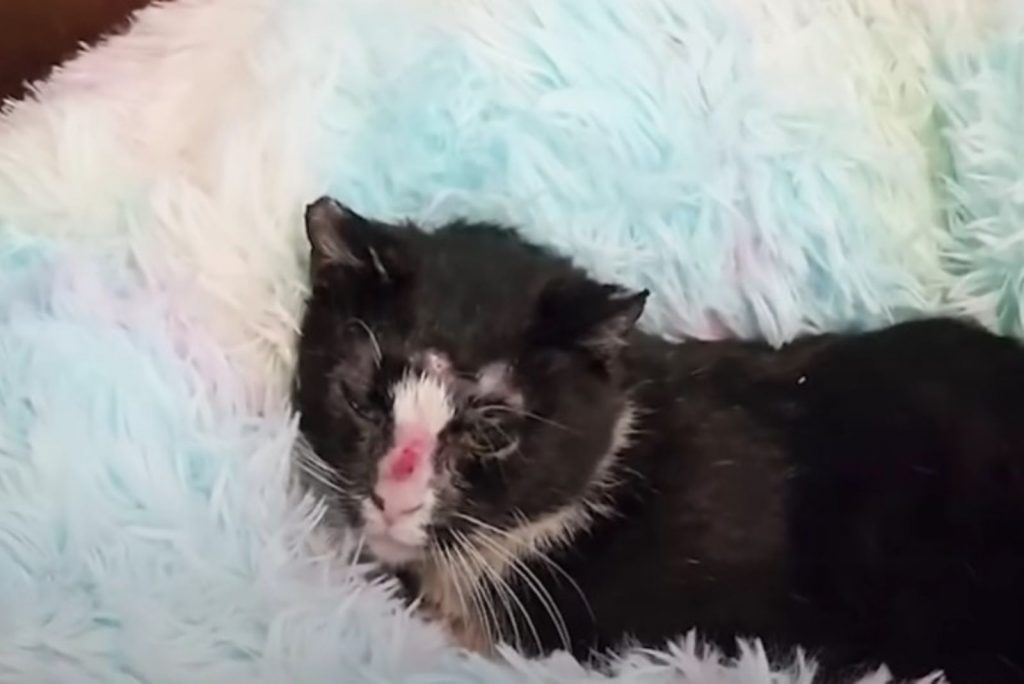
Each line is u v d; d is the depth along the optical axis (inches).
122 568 26.9
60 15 36.1
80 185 30.9
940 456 30.1
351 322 29.0
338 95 30.8
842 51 32.0
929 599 29.6
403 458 28.2
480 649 29.5
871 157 31.5
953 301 31.9
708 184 31.0
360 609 27.5
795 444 30.1
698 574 29.3
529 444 28.8
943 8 32.5
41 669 25.9
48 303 29.0
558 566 29.4
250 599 27.1
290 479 28.8
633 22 31.2
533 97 30.8
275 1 32.5
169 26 33.3
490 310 28.9
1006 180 31.5
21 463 27.5
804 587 29.5
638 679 27.0
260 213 30.1
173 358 28.7
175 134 31.9
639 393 30.1
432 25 31.1
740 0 31.8
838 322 31.7
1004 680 29.4
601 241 31.0
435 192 30.8
